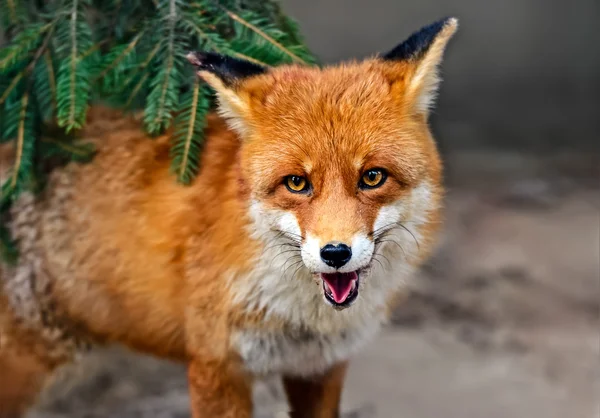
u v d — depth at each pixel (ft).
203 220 14.10
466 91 53.36
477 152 45.44
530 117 50.44
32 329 16.43
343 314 14.07
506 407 22.09
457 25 13.44
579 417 21.62
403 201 12.88
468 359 24.75
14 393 16.90
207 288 14.15
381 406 21.94
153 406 21.66
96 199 15.29
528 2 57.67
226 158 14.21
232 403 14.79
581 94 53.52
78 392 21.68
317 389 16.16
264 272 13.48
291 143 12.62
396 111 13.00
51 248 15.78
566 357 24.85
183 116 13.87
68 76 13.15
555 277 30.09
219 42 13.66
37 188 15.49
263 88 13.29
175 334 15.43
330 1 55.47
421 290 29.01
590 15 57.26
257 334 14.16
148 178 14.88
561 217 35.78
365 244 12.12
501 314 27.63
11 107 13.93
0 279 16.28
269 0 15.15
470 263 31.19
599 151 46.01
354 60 14.57
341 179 12.37
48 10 14.05
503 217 35.76
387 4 56.13
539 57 56.54
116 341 16.51
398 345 25.59
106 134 15.48
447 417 21.49
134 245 14.98
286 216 12.69
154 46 13.66
